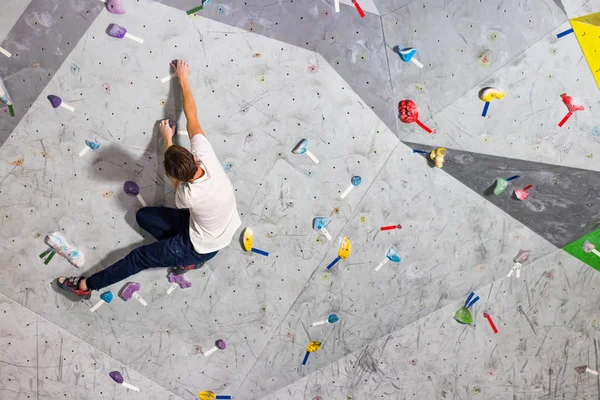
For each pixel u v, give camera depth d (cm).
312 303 363
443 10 319
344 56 325
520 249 361
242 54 322
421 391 385
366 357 377
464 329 375
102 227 342
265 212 345
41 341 361
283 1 317
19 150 330
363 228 352
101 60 318
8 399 370
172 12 314
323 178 342
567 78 328
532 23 320
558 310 374
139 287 352
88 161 332
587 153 341
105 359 366
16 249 343
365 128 335
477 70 326
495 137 337
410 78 328
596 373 385
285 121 332
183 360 369
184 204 278
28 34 313
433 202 350
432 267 361
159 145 330
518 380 385
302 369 376
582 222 354
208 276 353
